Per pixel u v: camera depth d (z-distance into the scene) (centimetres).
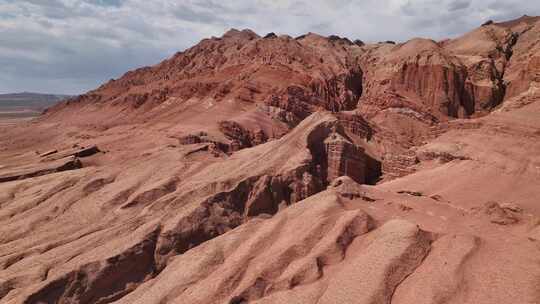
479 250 2627
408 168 5253
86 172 5359
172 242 3462
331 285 2503
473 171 4391
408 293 2362
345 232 2880
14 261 3466
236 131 6975
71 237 3734
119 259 3244
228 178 4072
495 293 2258
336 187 3578
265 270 2719
